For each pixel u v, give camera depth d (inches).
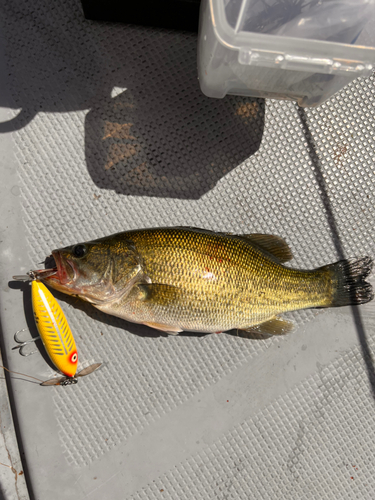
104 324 13.5
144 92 13.7
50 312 12.1
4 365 13.1
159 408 13.5
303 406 13.9
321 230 14.2
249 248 12.5
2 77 13.4
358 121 14.3
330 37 11.3
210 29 10.4
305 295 12.9
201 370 13.7
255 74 11.3
